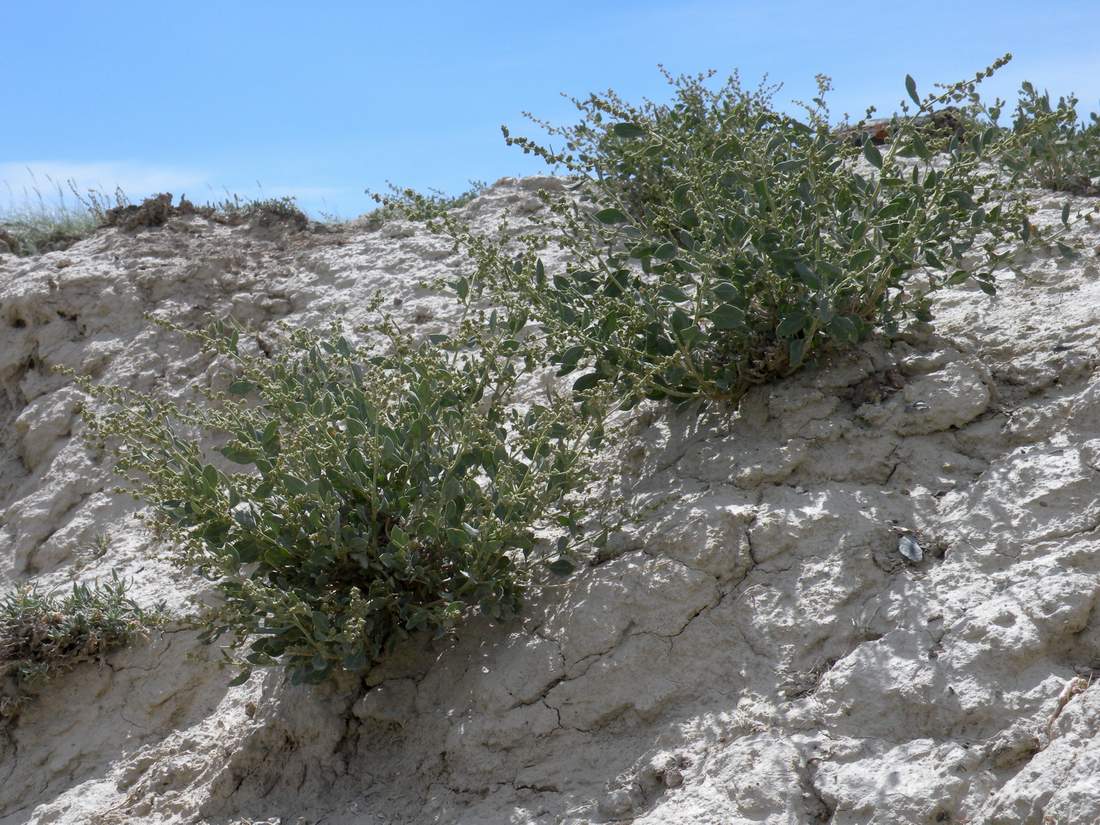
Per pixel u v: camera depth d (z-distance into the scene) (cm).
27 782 484
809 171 446
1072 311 446
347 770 406
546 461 433
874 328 461
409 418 429
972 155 448
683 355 441
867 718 323
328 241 807
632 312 444
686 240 478
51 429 690
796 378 453
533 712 377
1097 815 253
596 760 359
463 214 782
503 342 477
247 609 415
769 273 425
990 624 325
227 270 786
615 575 402
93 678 515
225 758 432
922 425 414
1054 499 359
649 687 368
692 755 340
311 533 414
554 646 392
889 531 379
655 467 457
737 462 431
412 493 419
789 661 353
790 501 404
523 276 472
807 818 304
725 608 377
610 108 494
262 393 454
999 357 436
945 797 288
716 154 477
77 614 517
